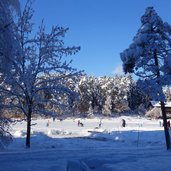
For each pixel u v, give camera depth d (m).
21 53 15.79
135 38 27.08
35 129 47.44
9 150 22.39
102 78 153.62
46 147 27.31
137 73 26.28
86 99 123.88
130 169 14.65
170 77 25.58
